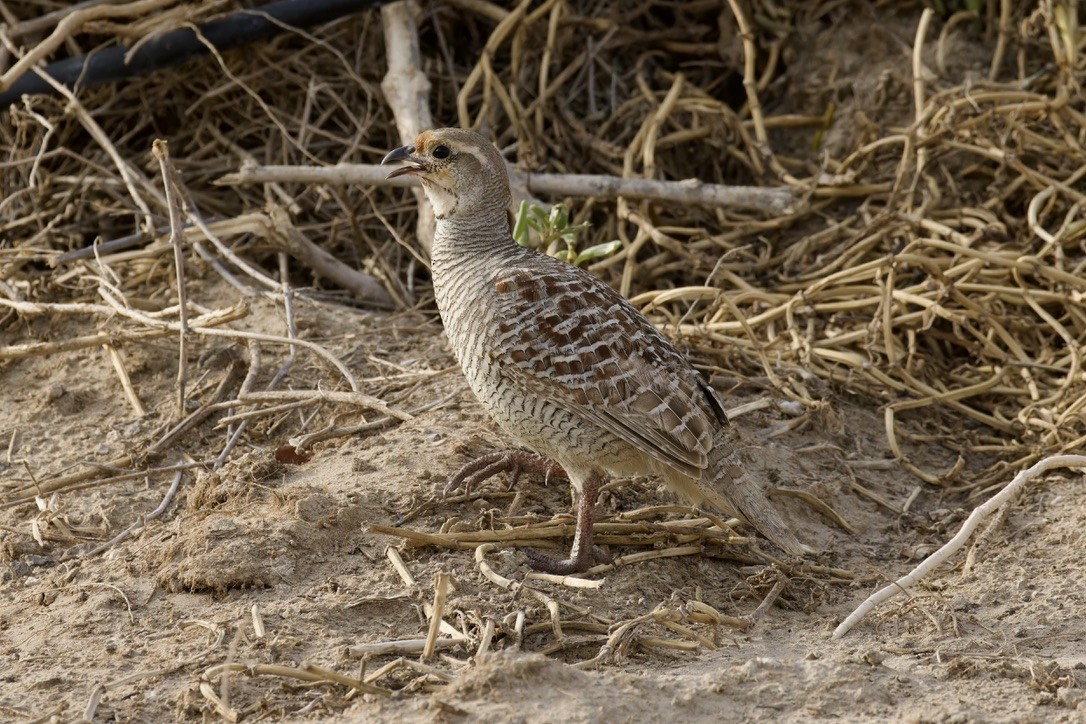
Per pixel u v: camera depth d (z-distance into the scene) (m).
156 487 13.64
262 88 19.38
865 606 11.43
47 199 18.55
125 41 18.52
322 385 15.10
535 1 20.27
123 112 19.19
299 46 19.61
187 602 11.38
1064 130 18.19
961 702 9.99
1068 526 13.20
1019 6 20.14
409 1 18.88
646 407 11.73
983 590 12.20
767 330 16.66
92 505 13.27
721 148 19.45
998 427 15.55
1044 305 16.84
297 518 12.11
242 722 9.57
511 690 9.66
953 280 16.30
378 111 19.33
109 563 12.13
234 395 15.09
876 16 20.06
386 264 18.12
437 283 12.68
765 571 12.25
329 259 17.67
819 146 19.45
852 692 10.05
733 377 15.53
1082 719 9.69
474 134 12.59
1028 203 18.16
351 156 19.06
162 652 10.57
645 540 12.55
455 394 14.70
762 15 20.50
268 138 19.36
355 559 11.91
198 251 17.02
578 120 19.66
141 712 9.77
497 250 12.55
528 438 12.20
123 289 17.02
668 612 10.98
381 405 14.23
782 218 18.17
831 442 14.89
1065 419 14.99
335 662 10.28
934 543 13.35
